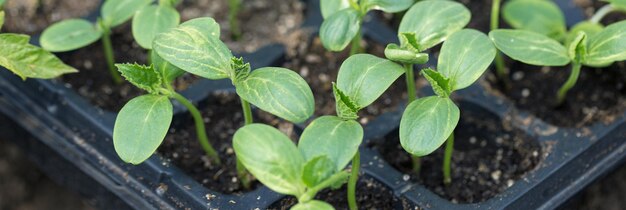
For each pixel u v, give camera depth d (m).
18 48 0.51
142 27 0.53
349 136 0.45
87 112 0.58
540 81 0.62
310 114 0.46
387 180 0.53
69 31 0.56
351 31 0.51
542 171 0.53
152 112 0.47
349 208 0.53
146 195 0.54
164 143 0.57
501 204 0.51
